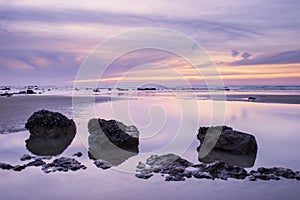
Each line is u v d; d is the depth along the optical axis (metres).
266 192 6.25
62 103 26.19
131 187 6.58
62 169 7.80
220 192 6.26
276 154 9.46
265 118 17.30
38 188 6.51
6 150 10.08
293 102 28.39
